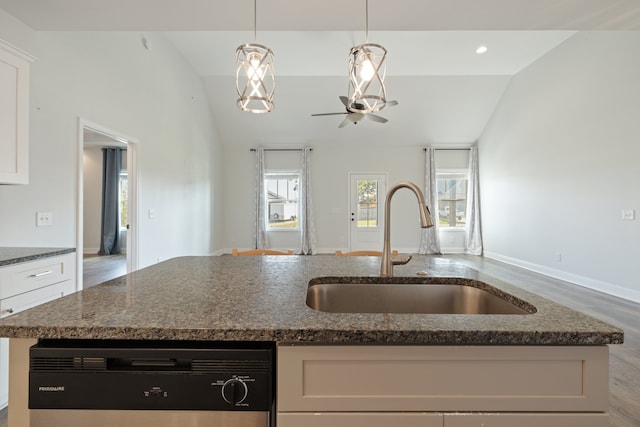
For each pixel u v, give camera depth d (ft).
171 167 14.42
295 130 21.86
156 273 4.27
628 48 11.47
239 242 22.95
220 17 7.59
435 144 22.79
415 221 22.94
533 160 16.57
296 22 7.88
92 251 22.44
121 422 2.22
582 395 2.20
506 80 18.54
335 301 4.07
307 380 2.26
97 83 9.50
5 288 5.19
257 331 2.22
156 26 7.86
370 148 22.98
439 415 2.22
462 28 8.23
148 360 2.25
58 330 2.22
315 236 22.93
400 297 4.09
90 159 22.40
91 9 7.00
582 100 13.44
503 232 19.38
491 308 3.61
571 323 2.32
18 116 6.15
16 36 7.08
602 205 12.60
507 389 2.22
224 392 2.22
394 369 2.25
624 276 11.76
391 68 16.87
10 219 6.91
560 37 13.94
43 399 2.20
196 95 17.58
